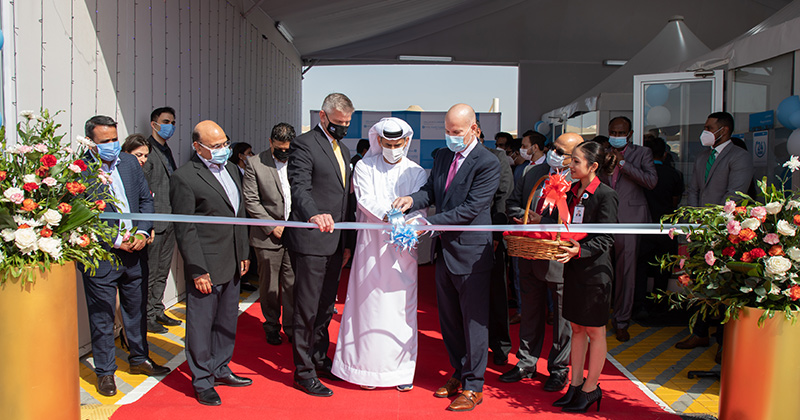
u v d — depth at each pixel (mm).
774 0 11141
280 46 10039
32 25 3537
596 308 3098
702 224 2893
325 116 3486
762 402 2586
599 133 8133
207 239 3365
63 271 2574
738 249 2711
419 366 4016
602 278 3086
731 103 5762
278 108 9953
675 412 3273
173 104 5590
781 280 2527
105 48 4367
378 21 10039
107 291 3422
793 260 2564
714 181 4586
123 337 4227
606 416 3141
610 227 3027
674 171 5406
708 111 5820
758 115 5312
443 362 4109
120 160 3650
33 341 2461
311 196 3477
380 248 3434
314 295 3408
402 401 3346
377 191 3494
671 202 5379
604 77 12664
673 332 4980
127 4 4684
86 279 3391
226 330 3572
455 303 3469
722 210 2846
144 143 4492
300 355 3432
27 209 2500
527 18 12266
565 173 3311
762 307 2592
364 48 12328
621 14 12000
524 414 3152
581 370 3254
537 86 12711
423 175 3602
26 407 2465
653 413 3201
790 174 4855
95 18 4227
